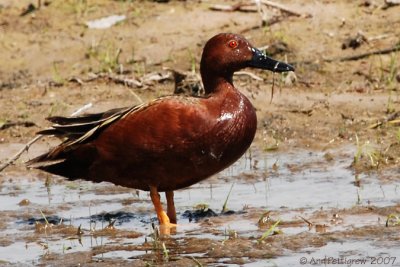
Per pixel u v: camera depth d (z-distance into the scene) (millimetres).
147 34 19172
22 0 20453
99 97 17391
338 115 16469
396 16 18766
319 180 13945
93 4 20203
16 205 13352
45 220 12375
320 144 15578
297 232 11633
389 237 11297
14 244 11648
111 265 10633
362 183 13648
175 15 19516
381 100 16766
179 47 18703
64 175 12352
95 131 11922
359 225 11773
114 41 19141
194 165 11836
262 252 10961
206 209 12750
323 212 12328
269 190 13586
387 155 14633
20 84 18219
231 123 11797
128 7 19984
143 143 11758
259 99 17031
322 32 18609
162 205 13188
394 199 12781
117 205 13250
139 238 11719
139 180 12094
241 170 14680
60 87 17953
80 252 11141
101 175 12180
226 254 10930
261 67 12453
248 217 12344
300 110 16672
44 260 10938
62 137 12398
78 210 13047
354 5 19141
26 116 16844
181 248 11195
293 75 17500
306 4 19234
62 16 20016
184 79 16922
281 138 15906
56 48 19203
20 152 14055
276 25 18891
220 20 19203
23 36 19609
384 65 17703
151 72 18047
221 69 12273
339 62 17922
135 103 17078
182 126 11664
